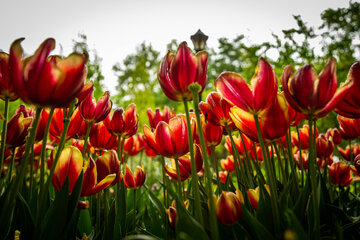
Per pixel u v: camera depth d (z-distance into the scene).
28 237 0.30
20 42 0.24
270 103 0.30
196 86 0.27
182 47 0.29
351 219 0.32
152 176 1.38
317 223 0.26
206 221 0.33
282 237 0.28
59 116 0.40
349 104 0.33
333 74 0.27
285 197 0.33
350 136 0.53
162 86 0.30
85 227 0.45
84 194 0.34
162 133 0.36
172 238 0.38
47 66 0.24
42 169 0.33
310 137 0.28
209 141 0.45
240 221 0.33
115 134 0.46
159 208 0.46
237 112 0.33
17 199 0.32
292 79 0.28
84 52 0.26
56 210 0.29
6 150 0.47
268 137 0.31
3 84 0.31
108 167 0.37
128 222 0.52
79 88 0.26
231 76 0.31
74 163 0.33
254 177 0.47
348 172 0.50
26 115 0.45
